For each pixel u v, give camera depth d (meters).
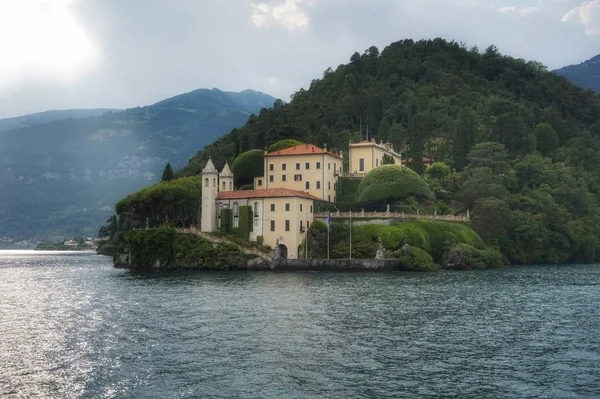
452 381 39.84
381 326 58.03
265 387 38.38
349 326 57.91
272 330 55.81
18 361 45.00
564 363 44.50
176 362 44.34
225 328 56.81
